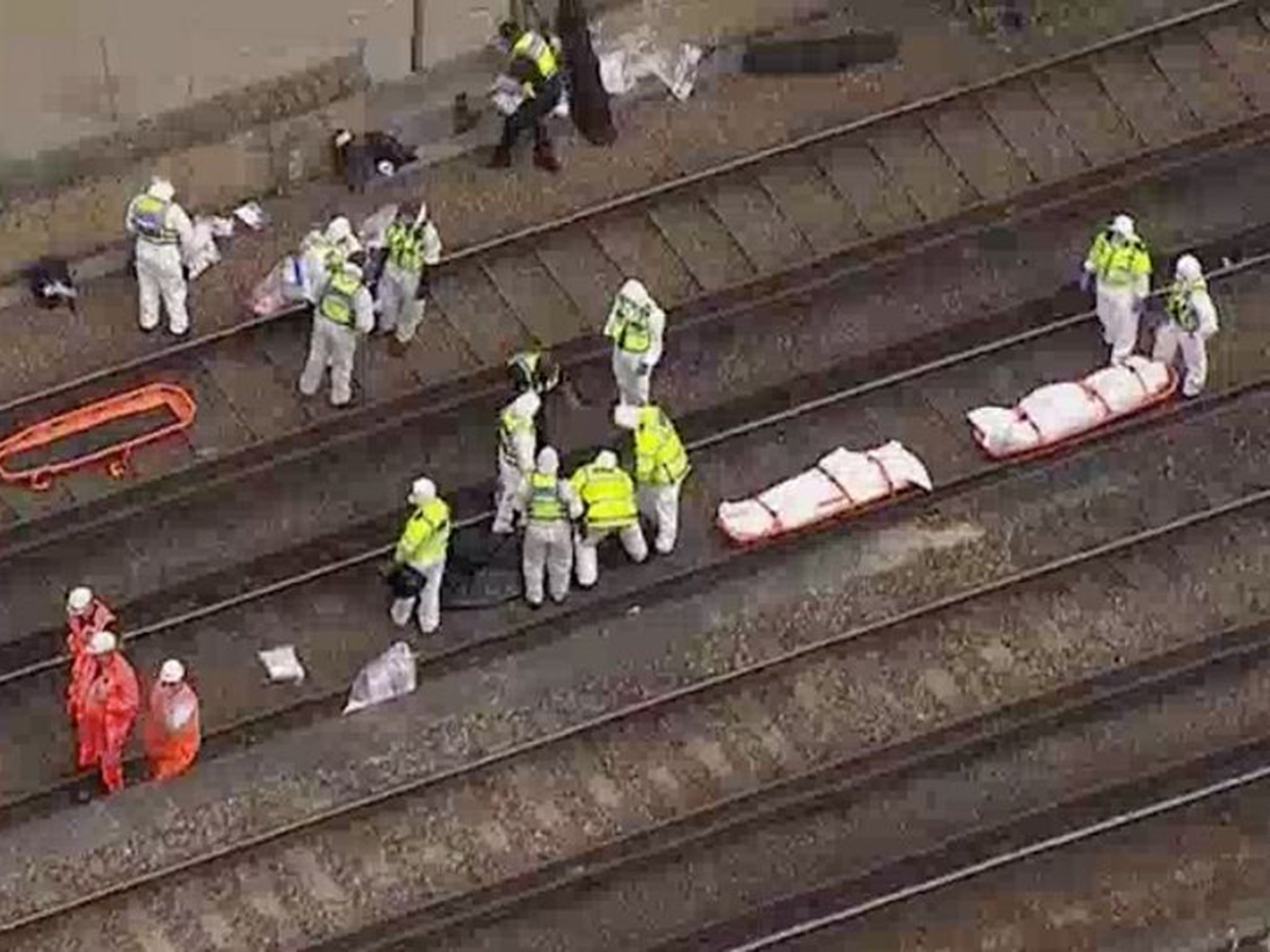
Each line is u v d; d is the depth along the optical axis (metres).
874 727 142.88
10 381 152.12
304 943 137.50
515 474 143.50
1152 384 151.75
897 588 146.50
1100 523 148.75
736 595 145.88
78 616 139.38
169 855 139.25
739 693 143.62
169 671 138.12
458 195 157.62
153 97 156.25
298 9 155.25
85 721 139.25
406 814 140.50
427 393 151.50
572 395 152.25
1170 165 159.50
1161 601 146.50
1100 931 138.00
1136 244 148.62
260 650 145.25
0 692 144.25
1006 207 158.00
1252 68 162.50
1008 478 150.00
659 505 145.50
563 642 144.50
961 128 160.25
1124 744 142.62
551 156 158.00
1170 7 164.00
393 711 142.62
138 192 156.25
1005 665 144.62
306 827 139.75
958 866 139.50
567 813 140.62
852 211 157.75
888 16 163.38
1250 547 148.12
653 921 138.12
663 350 153.00
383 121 158.00
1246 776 141.62
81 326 153.88
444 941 137.62
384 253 149.38
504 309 154.38
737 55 161.62
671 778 141.62
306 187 158.38
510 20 159.62
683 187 157.38
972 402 152.62
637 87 160.50
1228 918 138.38
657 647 144.38
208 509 148.50
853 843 140.00
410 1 156.88
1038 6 163.38
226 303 154.62
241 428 150.88
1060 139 160.25
